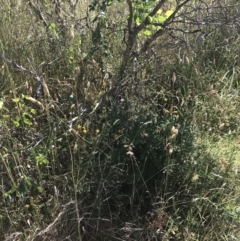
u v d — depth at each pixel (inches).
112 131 112.5
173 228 105.3
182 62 143.3
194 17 135.0
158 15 127.2
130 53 131.0
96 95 124.5
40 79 117.8
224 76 153.1
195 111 135.6
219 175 112.7
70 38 133.8
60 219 100.5
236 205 112.2
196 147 116.7
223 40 161.9
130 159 111.0
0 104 99.7
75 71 125.3
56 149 109.9
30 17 143.6
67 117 121.6
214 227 106.4
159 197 105.7
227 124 141.0
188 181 110.5
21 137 112.6
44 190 106.5
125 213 109.0
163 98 137.9
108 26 136.4
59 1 140.9
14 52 132.6
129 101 121.3
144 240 104.2
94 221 105.5
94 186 107.6
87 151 111.6
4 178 105.7
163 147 110.3
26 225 101.3
